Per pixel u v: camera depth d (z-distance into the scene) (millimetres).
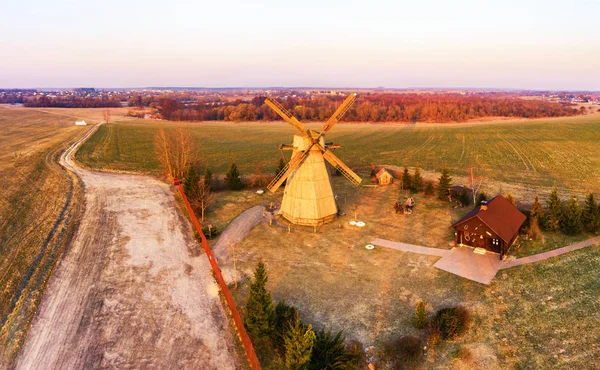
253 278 30703
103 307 26781
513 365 20969
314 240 37688
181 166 62594
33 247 36375
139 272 31609
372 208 46562
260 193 52750
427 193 51219
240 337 23781
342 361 20016
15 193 53219
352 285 29422
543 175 62219
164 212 46125
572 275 29641
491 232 32750
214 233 38750
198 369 21203
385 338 23375
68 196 52000
